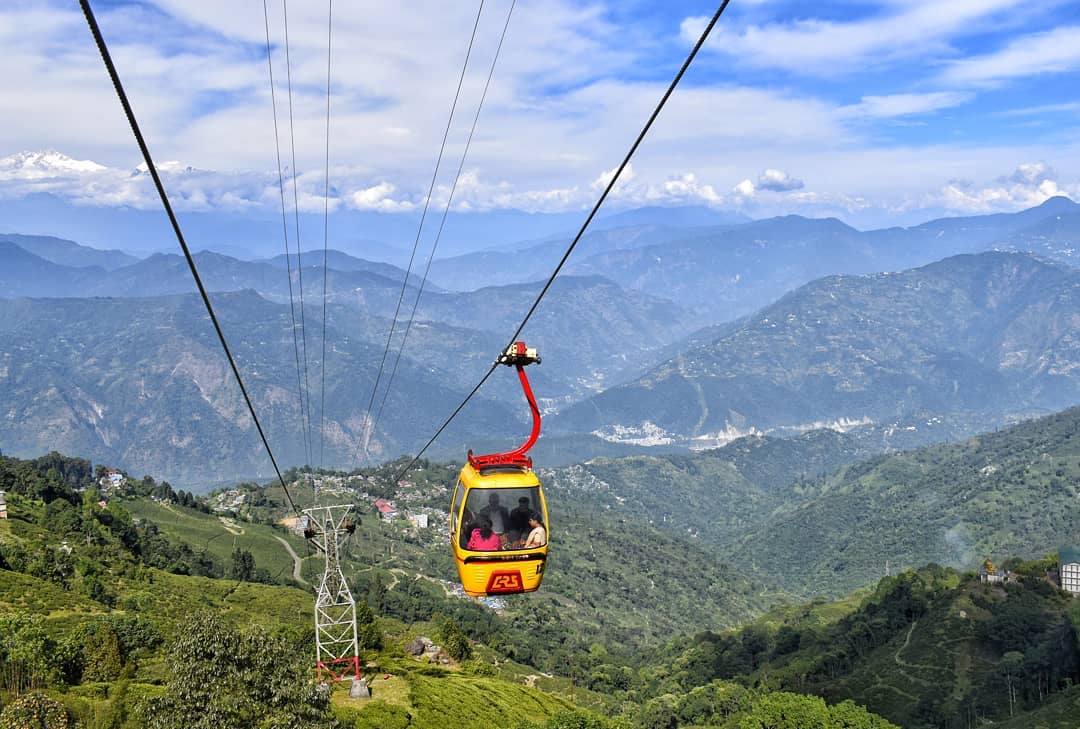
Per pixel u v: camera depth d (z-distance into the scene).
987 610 165.75
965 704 131.00
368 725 66.75
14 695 57.62
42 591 114.50
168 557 188.12
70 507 176.88
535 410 25.86
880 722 84.75
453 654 121.44
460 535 24.09
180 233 15.86
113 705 59.06
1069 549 188.00
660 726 141.38
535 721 85.25
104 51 11.05
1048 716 114.31
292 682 41.59
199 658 39.91
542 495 24.52
